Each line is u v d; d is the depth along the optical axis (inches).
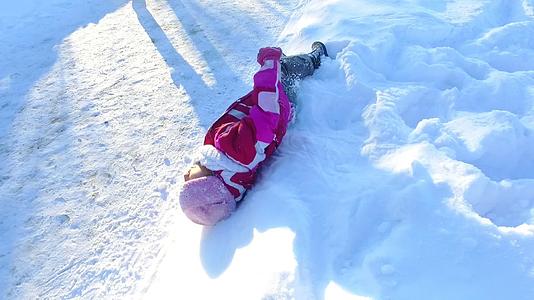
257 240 91.0
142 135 132.0
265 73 108.0
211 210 97.0
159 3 197.0
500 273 75.9
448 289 75.1
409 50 135.9
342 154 105.5
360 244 86.1
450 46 140.8
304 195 97.4
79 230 109.1
